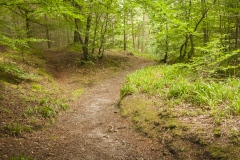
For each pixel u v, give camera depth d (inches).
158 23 538.3
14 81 426.3
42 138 258.4
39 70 570.6
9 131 249.6
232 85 303.9
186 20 557.0
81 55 828.6
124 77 663.8
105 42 791.7
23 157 197.6
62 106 378.0
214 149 192.9
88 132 293.3
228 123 213.8
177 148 215.5
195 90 300.0
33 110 323.0
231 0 479.8
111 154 231.0
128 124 303.6
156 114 286.8
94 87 564.1
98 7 672.4
